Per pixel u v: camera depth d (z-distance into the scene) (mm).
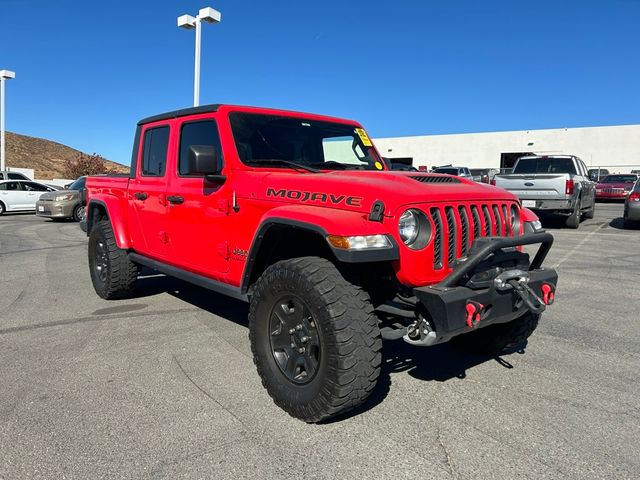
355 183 3125
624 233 12195
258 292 3256
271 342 3225
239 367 3881
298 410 3002
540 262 3516
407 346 4398
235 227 3770
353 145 4738
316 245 3420
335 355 2770
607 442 2830
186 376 3707
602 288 6492
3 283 6887
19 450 2730
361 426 2996
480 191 3443
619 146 38875
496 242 2992
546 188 12398
